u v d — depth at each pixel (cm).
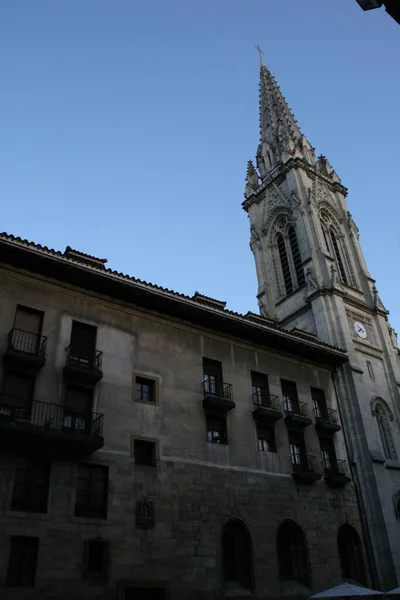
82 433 2508
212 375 3228
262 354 3544
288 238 5347
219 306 3447
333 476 3291
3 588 2022
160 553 2445
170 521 2555
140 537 2427
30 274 2777
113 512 2412
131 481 2544
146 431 2728
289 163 5516
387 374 4294
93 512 2388
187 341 3206
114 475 2508
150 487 2586
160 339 3088
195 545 2570
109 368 2780
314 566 2927
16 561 2117
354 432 3675
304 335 3997
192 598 2438
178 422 2872
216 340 3353
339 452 3522
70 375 2591
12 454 2292
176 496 2642
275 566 2784
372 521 3344
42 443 2358
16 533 2138
